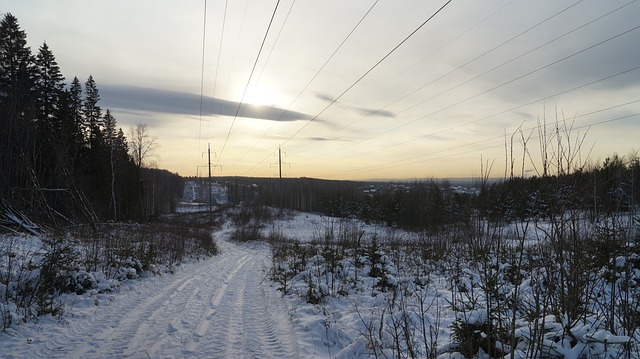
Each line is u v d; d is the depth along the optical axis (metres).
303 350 5.51
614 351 3.25
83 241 15.18
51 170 22.56
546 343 3.43
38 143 22.28
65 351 5.28
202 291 10.04
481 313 4.26
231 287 10.91
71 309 7.21
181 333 6.21
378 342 5.37
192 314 7.46
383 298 8.58
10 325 5.88
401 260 14.81
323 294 8.80
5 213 16.62
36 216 18.16
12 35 25.77
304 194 94.00
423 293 9.12
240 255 23.69
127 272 10.43
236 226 53.75
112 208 37.94
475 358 4.01
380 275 11.03
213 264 17.41
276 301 8.98
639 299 3.70
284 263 14.91
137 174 45.91
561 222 3.66
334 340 5.96
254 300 9.09
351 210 64.94
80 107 39.94
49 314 6.67
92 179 35.38
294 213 71.75
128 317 7.06
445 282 10.54
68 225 21.14
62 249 8.53
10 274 7.68
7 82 23.75
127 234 20.09
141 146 44.59
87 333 6.07
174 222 45.81
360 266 12.24
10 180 18.16
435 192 39.22
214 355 5.31
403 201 48.94
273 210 72.81
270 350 5.58
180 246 19.31
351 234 21.78
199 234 31.33
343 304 8.39
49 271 7.84
